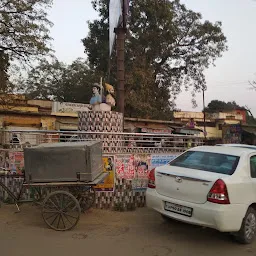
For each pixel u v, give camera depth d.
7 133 7.33
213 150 5.86
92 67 36.06
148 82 27.31
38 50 16.88
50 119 21.89
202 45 32.09
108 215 6.47
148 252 4.56
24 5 15.83
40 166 5.50
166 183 5.27
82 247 4.65
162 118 29.42
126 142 7.88
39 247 4.59
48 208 5.47
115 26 10.77
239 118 36.38
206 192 4.77
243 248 4.90
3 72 16.59
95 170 5.77
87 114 8.59
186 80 32.84
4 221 5.83
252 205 5.20
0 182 6.32
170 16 27.55
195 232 5.61
